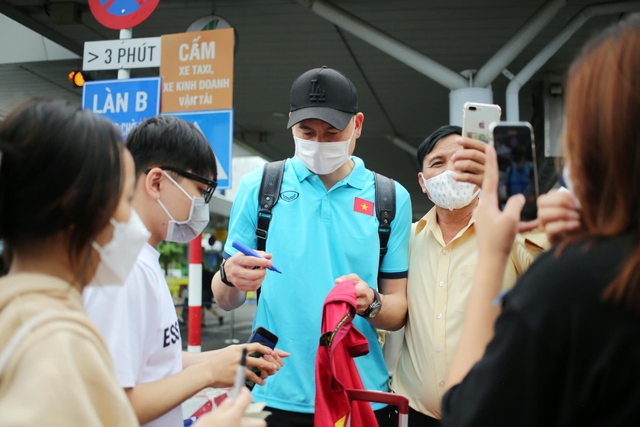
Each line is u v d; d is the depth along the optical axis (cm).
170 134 165
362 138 1264
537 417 91
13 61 786
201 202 171
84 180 97
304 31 695
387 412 224
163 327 156
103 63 500
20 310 89
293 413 208
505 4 615
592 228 92
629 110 86
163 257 1792
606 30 97
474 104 153
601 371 84
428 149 247
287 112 1048
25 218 95
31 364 84
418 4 618
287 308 214
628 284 81
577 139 94
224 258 223
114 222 106
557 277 89
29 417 80
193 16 671
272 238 223
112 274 109
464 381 99
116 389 93
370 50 748
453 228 245
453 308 228
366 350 192
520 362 89
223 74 489
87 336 91
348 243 221
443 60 782
